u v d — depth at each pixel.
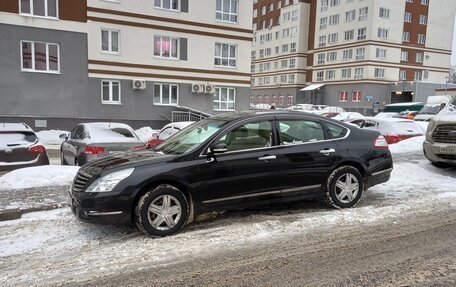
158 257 4.47
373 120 14.46
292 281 3.87
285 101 70.25
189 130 6.25
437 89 50.03
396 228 5.41
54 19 21.56
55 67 21.98
